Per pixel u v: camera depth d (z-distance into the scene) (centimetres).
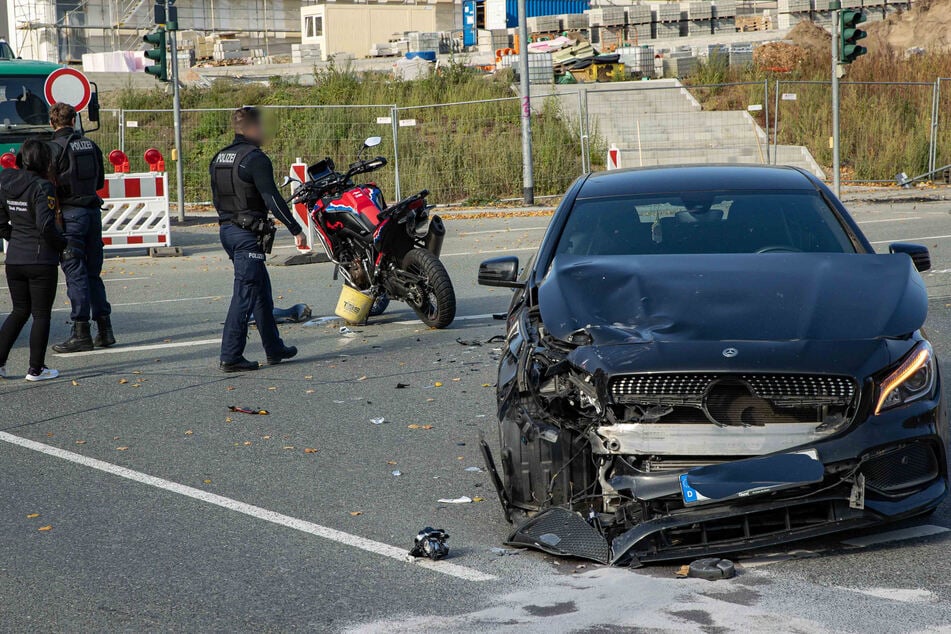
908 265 926
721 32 8475
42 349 1498
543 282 962
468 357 1568
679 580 734
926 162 4609
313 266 2712
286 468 1062
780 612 676
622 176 1169
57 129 1680
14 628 701
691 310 851
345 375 1484
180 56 8838
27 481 1044
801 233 1016
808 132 4941
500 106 5278
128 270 2781
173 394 1402
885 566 751
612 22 8256
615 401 784
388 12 10250
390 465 1062
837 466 754
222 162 1495
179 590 758
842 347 786
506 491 869
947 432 820
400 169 4656
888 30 7594
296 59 9225
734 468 749
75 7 9206
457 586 747
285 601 731
